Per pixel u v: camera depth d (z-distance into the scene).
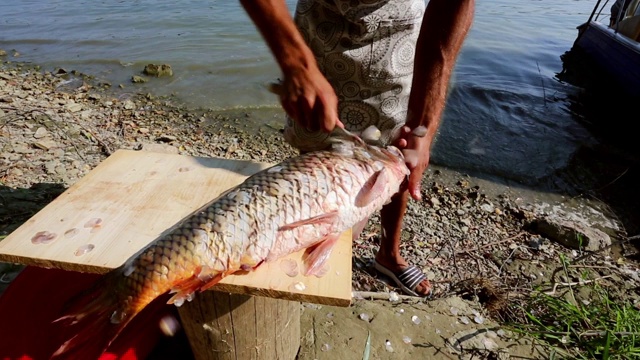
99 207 0.95
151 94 3.26
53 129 2.45
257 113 3.08
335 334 1.33
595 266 1.84
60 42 4.30
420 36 1.03
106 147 2.35
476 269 1.80
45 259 0.81
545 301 1.58
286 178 0.89
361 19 1.19
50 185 1.90
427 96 1.00
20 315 1.01
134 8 5.59
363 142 0.99
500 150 2.84
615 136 3.12
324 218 0.88
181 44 4.30
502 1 6.96
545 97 3.67
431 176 2.51
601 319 1.49
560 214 2.29
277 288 0.79
